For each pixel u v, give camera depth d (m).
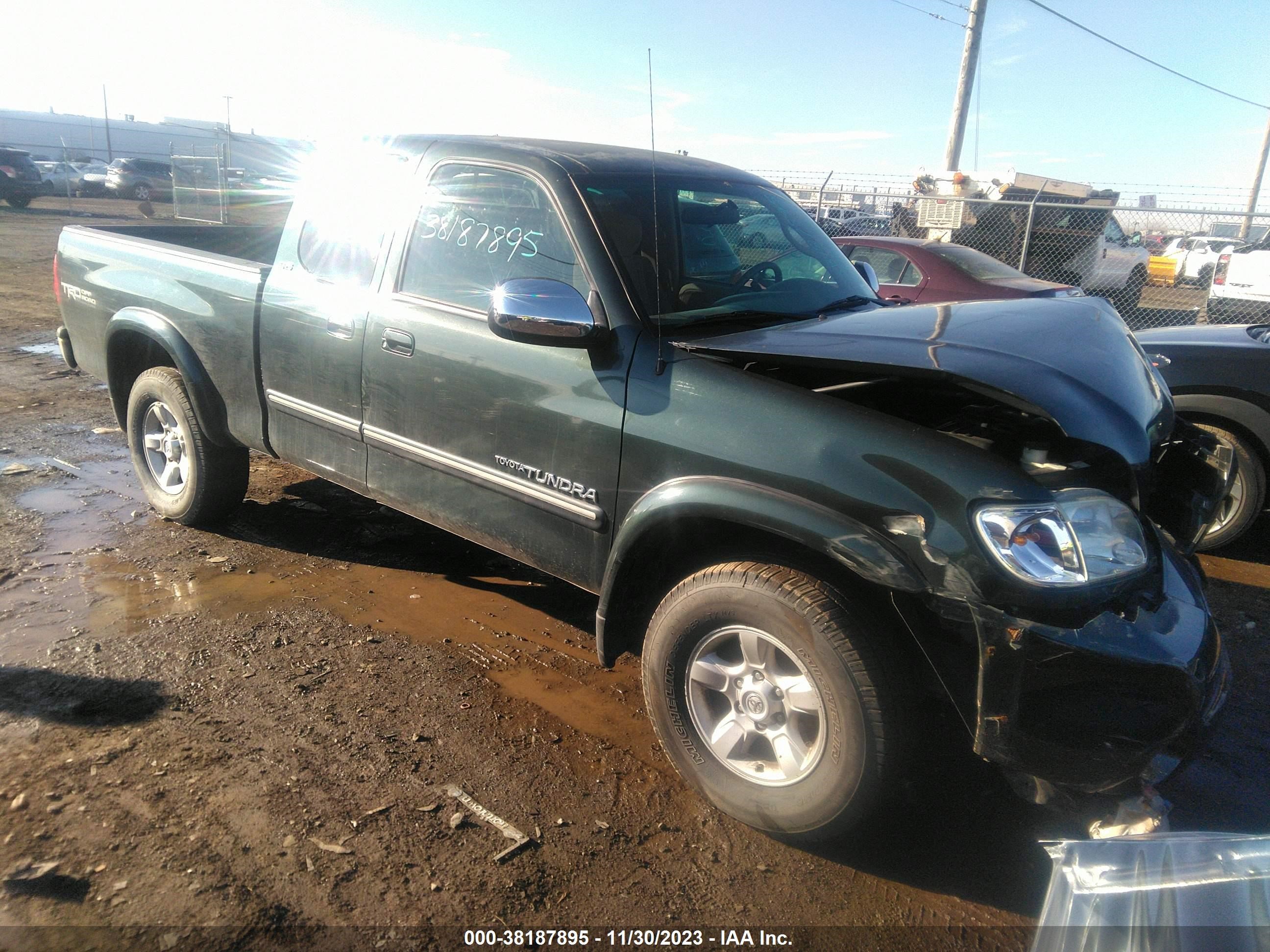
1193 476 2.77
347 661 3.44
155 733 2.91
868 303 3.54
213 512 4.54
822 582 2.39
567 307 2.71
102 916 2.18
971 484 2.21
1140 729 2.21
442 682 3.34
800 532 2.35
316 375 3.71
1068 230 13.29
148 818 2.52
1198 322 13.11
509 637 3.71
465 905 2.30
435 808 2.64
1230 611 4.28
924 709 2.38
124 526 4.63
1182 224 12.81
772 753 2.67
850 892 2.44
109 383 4.81
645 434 2.69
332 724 3.03
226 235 5.60
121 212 27.45
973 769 3.00
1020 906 2.42
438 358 3.23
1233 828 2.75
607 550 2.86
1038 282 8.51
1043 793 2.30
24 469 5.39
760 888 2.44
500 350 3.06
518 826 2.60
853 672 2.30
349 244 3.66
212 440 4.30
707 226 3.31
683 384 2.65
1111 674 2.18
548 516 3.01
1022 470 2.25
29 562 4.14
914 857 2.58
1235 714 3.38
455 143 3.43
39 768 2.70
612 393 2.78
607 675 3.46
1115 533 2.31
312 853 2.43
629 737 3.07
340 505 5.10
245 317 3.97
